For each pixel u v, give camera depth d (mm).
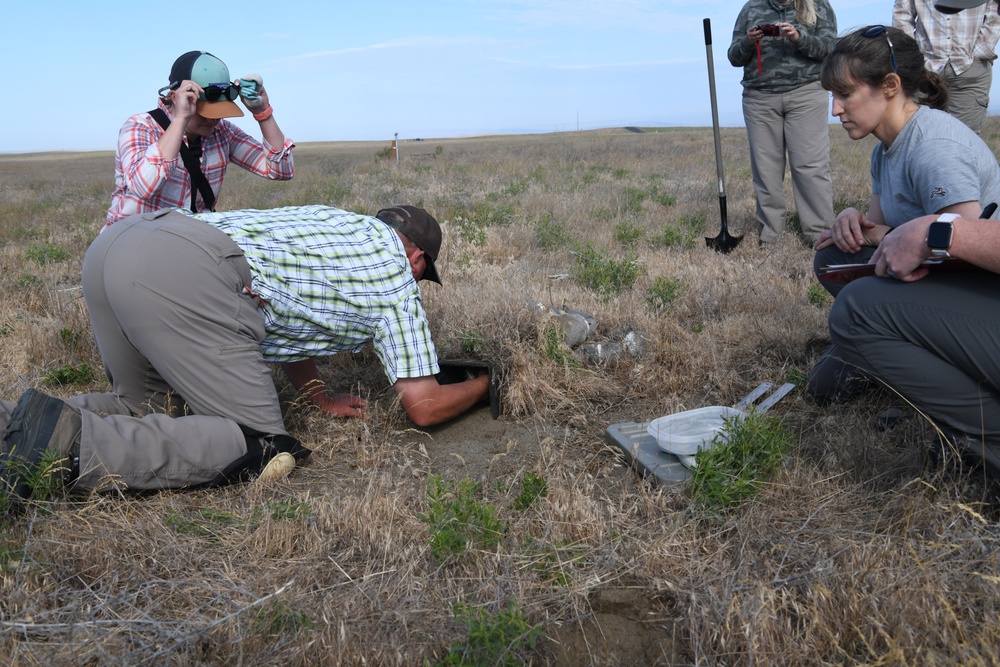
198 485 2809
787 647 1902
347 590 2238
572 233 7344
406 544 2445
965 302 2248
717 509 2535
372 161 22969
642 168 15508
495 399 3574
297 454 3066
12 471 2494
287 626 2072
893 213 2998
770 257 6133
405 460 3199
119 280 2771
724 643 1957
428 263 3383
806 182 6645
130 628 2002
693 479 2646
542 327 3943
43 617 2029
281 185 14836
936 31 6539
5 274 6336
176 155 3381
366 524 2504
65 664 1890
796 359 4000
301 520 2533
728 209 8664
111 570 2256
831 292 3670
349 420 3475
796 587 2139
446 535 2328
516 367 3734
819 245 3529
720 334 4320
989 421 2330
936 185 2648
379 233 3178
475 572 2291
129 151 3414
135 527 2484
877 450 2807
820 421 3188
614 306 4777
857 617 1955
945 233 2170
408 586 2209
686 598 2166
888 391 3223
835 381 3299
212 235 2855
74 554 2303
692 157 17719
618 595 2229
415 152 33969
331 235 3094
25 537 2367
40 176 26703
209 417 2857
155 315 2783
